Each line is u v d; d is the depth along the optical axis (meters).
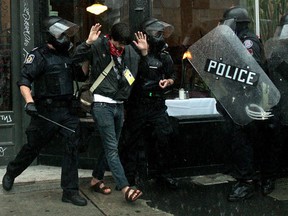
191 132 5.61
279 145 5.34
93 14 5.85
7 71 5.76
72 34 4.71
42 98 4.58
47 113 4.58
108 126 4.59
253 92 4.89
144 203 4.84
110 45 4.61
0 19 5.70
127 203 4.79
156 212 4.58
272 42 5.22
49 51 4.58
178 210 4.68
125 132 5.13
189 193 5.20
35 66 4.47
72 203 4.70
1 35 5.72
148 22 5.04
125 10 5.57
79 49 4.53
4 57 5.74
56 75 4.54
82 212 4.50
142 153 5.36
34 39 5.80
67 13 5.89
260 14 6.57
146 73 4.93
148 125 5.20
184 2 6.08
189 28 6.11
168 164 5.46
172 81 5.12
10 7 5.72
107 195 5.02
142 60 4.88
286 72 5.20
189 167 5.64
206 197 5.08
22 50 5.74
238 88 4.90
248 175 5.05
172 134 5.36
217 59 4.93
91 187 5.15
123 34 4.56
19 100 5.78
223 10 6.27
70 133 4.63
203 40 4.98
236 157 5.06
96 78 4.60
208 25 6.20
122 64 4.63
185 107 5.77
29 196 4.92
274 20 6.65
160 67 4.98
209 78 4.98
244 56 4.88
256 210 4.73
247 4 6.48
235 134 5.02
